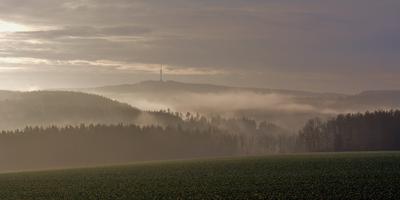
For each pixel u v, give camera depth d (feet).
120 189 217.36
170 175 266.36
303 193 182.60
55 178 282.77
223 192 193.98
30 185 250.57
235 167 295.48
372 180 205.98
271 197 177.78
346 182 203.10
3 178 295.89
